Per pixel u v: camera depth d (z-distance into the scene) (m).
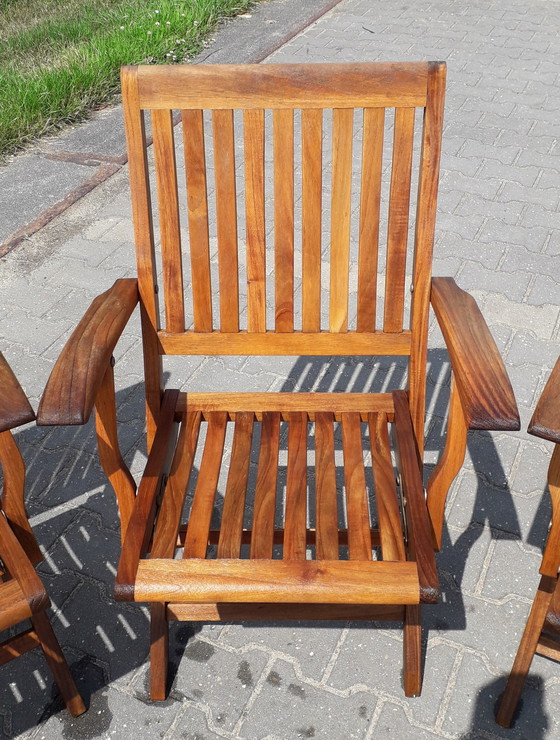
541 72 5.68
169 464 1.80
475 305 1.70
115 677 1.91
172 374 2.91
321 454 1.76
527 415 2.70
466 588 2.11
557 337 3.06
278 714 1.82
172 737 1.78
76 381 1.43
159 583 1.44
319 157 1.74
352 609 1.71
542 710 1.83
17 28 6.51
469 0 7.46
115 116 5.09
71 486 2.46
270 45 6.12
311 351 1.91
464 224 3.81
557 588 1.57
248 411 1.92
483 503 2.36
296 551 1.51
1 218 3.91
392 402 1.93
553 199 4.03
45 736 1.79
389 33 6.50
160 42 5.91
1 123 4.68
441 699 1.85
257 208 1.78
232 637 2.00
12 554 1.53
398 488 1.98
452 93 5.29
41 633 1.68
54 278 3.47
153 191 4.22
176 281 1.84
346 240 1.81
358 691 1.87
